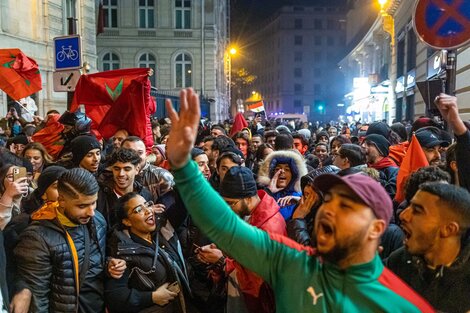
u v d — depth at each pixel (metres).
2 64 7.05
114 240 3.29
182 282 3.52
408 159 3.97
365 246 1.66
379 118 29.73
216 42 36.25
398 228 2.93
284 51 81.00
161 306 3.29
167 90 33.75
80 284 2.95
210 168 6.02
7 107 13.95
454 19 4.29
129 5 33.16
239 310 3.01
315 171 3.77
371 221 1.63
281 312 1.81
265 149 6.41
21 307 2.71
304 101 81.25
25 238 2.84
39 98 16.22
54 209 2.97
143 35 33.41
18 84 7.13
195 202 1.79
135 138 4.66
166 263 3.39
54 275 2.87
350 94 38.22
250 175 3.03
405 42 22.78
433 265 2.12
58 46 7.44
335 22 80.94
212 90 34.19
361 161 4.47
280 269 1.82
